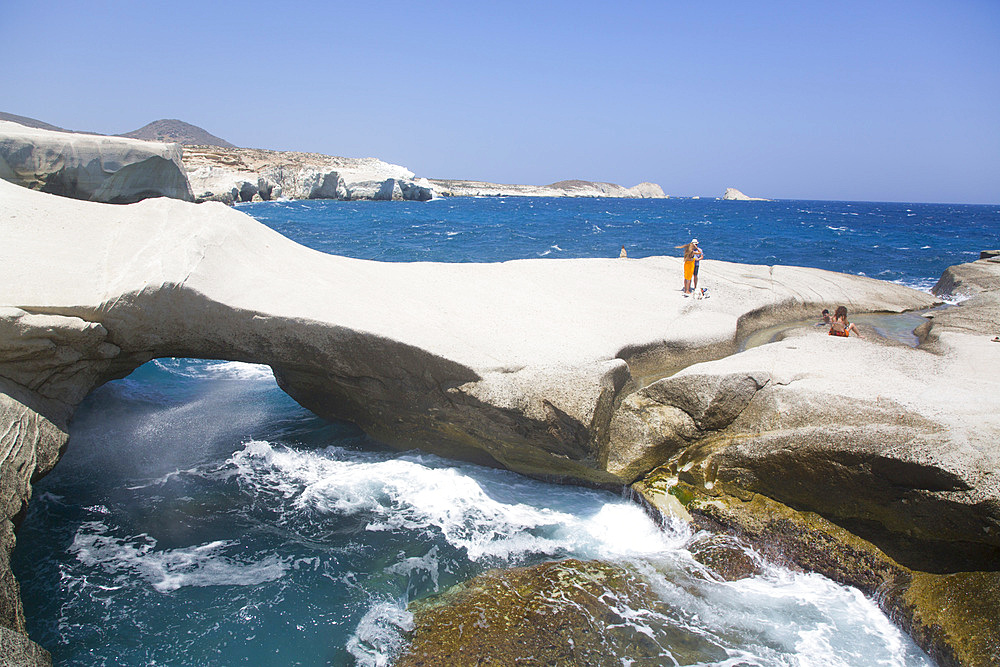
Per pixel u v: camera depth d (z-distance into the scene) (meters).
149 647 5.49
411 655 5.41
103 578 6.38
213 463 8.84
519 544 7.14
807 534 6.88
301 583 6.39
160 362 12.72
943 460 5.88
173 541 7.05
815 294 14.19
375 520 7.55
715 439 7.65
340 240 39.59
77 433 9.13
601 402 7.70
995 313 11.75
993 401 6.64
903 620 5.95
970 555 5.95
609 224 67.94
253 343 8.31
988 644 5.36
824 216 100.25
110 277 7.92
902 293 15.34
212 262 8.56
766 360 8.21
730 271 16.02
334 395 9.50
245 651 5.48
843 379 7.46
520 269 13.20
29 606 5.91
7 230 8.39
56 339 7.25
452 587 6.33
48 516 7.39
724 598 6.29
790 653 5.59
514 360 8.10
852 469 6.48
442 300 10.12
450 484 8.35
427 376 8.15
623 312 10.95
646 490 7.84
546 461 8.12
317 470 8.70
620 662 5.38
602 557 6.93
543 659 5.36
